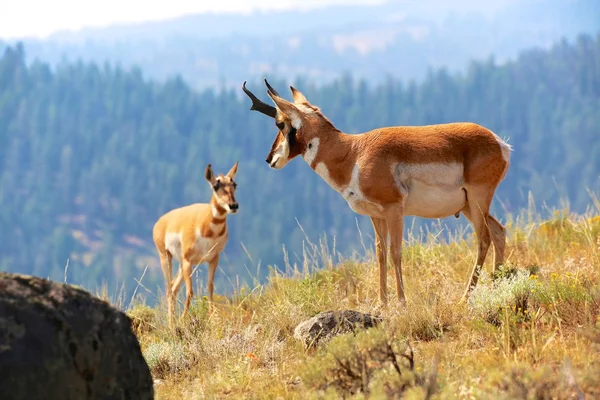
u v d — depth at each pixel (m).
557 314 27.98
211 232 40.50
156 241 44.31
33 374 17.56
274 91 34.72
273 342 29.97
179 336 33.72
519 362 23.45
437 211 33.50
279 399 24.14
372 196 32.78
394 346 25.61
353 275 40.50
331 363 23.14
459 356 25.95
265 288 41.78
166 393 27.06
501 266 31.97
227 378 27.23
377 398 20.17
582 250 39.06
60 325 18.27
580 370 22.11
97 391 18.61
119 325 19.52
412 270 38.94
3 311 17.80
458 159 32.81
